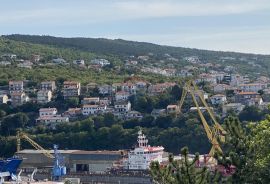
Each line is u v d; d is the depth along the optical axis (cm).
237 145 12838
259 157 12825
